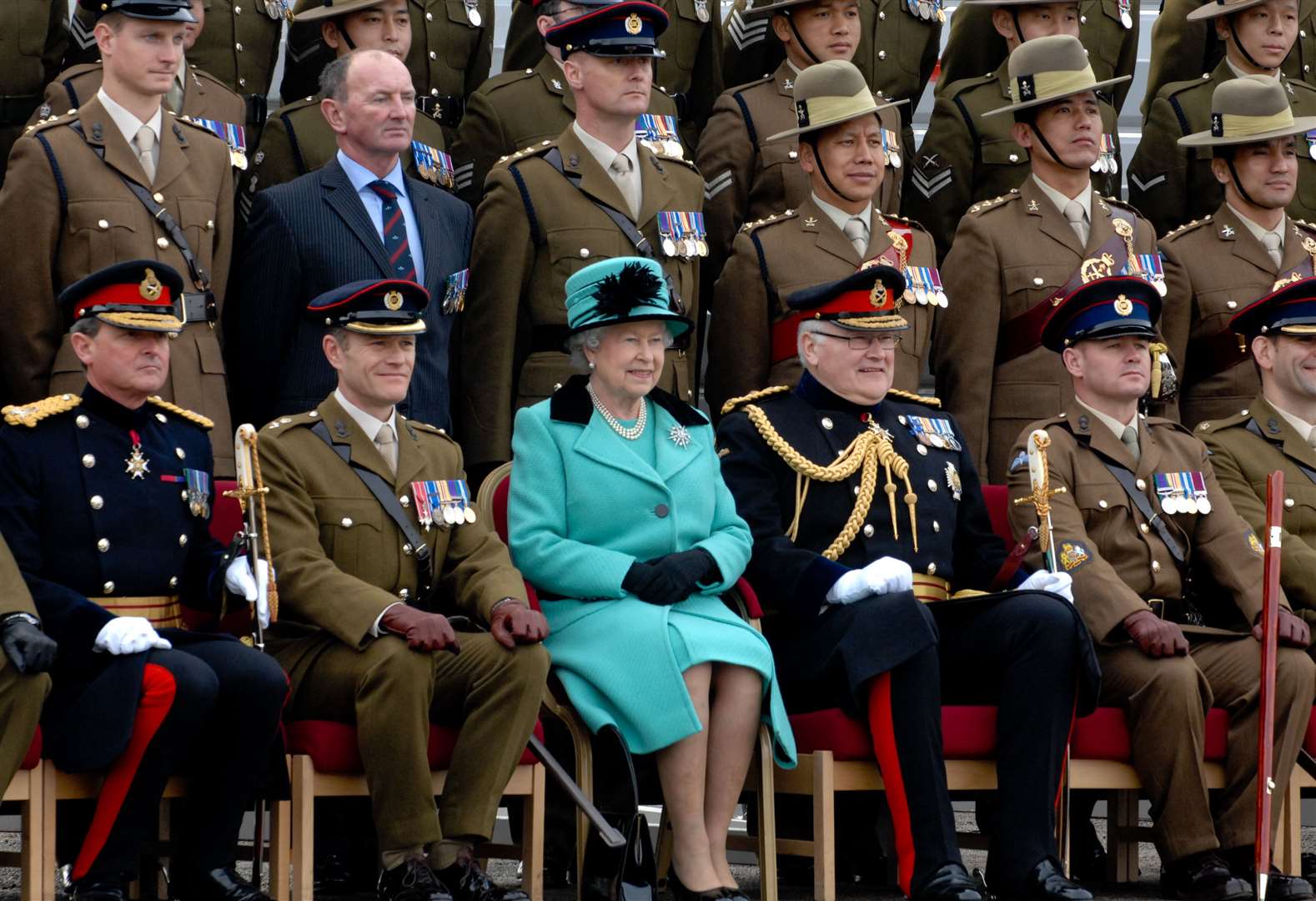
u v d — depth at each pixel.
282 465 22.20
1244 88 30.56
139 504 21.41
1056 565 24.72
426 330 25.73
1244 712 24.59
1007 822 22.64
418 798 20.91
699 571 22.58
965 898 21.52
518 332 27.19
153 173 25.52
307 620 21.66
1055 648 22.77
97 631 20.14
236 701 20.41
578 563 22.59
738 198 30.20
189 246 25.47
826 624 22.95
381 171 26.05
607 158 27.39
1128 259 29.31
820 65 28.12
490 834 21.23
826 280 27.75
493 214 26.98
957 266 29.11
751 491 24.14
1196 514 26.08
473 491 26.81
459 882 21.38
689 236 27.52
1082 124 29.03
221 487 23.08
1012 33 31.78
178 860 20.61
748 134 30.16
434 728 21.70
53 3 29.08
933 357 29.61
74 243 24.84
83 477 21.20
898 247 28.27
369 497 22.50
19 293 24.72
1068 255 28.98
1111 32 34.19
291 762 21.05
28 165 24.81
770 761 22.44
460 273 26.31
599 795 22.06
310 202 25.67
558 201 27.00
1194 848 23.97
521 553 22.94
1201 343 30.75
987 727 23.03
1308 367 27.25
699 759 21.95
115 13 25.22
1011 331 28.91
